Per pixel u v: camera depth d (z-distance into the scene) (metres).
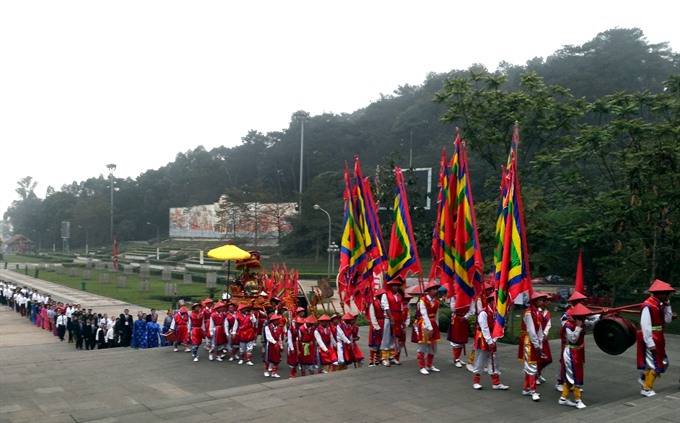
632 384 12.09
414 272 14.38
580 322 9.92
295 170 105.62
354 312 31.19
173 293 42.38
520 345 11.02
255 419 9.37
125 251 115.00
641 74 71.25
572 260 34.22
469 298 12.95
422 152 86.88
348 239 15.84
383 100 113.19
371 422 9.25
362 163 93.88
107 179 155.00
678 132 20.59
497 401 10.50
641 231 22.20
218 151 135.00
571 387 10.25
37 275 66.06
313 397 10.69
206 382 14.10
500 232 11.95
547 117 22.22
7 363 16.64
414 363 13.84
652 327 10.41
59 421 9.91
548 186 33.28
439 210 14.51
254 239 87.12
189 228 115.19
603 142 22.12
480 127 22.70
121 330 23.34
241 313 16.58
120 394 12.80
